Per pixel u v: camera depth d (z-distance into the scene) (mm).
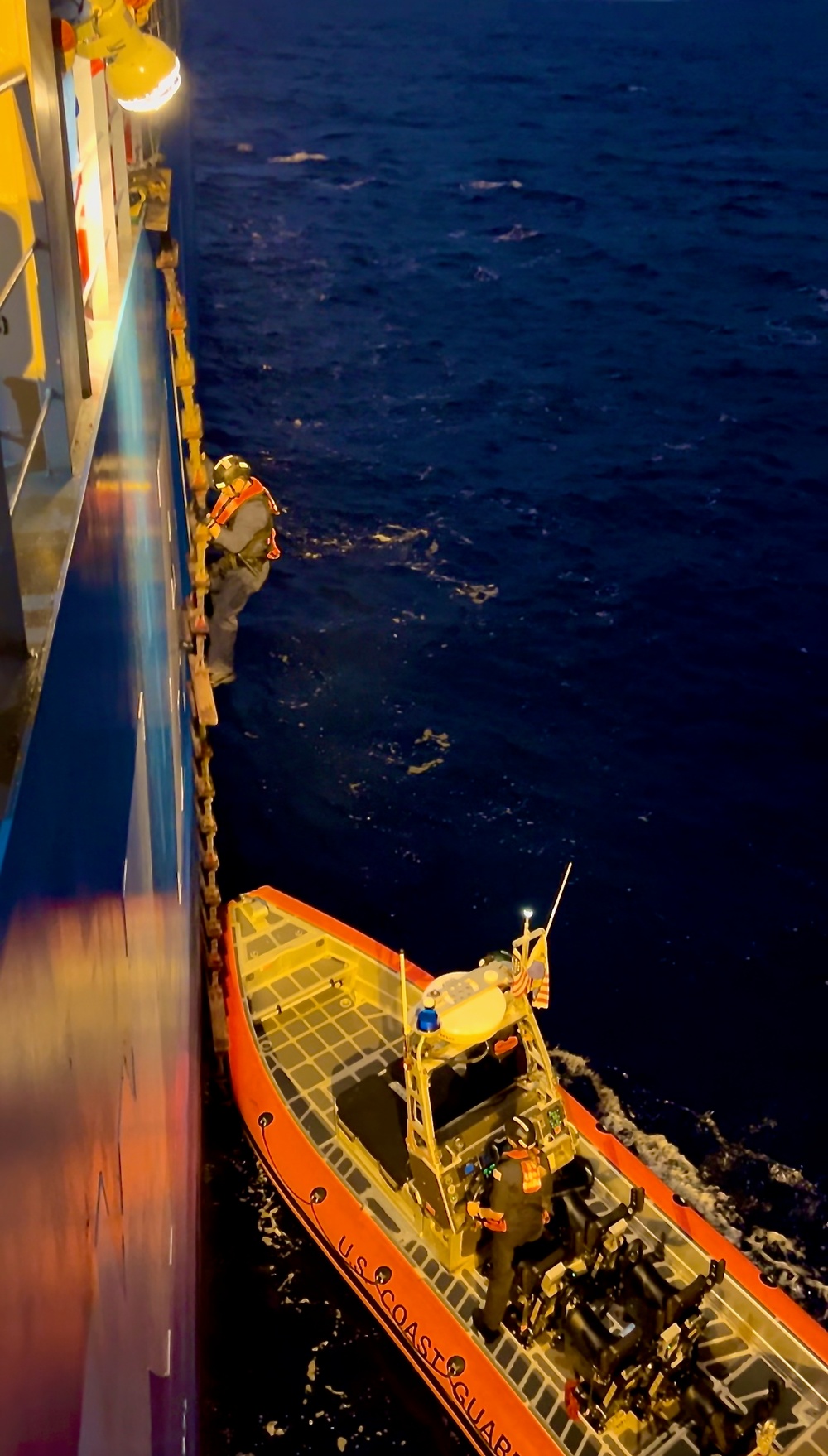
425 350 26766
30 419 2570
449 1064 8219
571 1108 9023
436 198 38125
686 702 15711
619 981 11539
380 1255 8266
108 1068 2451
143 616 4457
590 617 17406
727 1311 7770
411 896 12500
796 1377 7453
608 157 43406
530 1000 8078
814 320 28641
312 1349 8414
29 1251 1555
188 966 8570
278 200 37531
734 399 24516
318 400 24250
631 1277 7242
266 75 58656
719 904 12523
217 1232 9102
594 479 21281
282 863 12859
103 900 2484
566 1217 7723
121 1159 2754
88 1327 2039
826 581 18391
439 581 18141
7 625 1802
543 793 14047
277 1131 9164
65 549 2264
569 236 34656
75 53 3094
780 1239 9094
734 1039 10930
